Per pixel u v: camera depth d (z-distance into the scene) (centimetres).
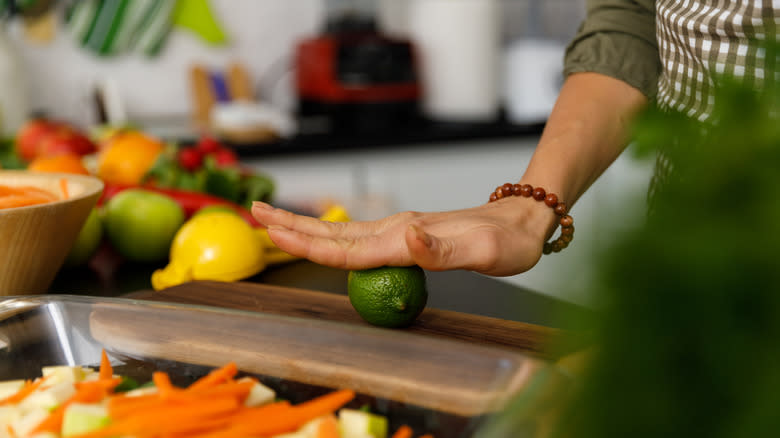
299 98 250
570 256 25
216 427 65
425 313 92
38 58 229
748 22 92
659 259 23
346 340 71
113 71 239
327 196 205
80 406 67
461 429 63
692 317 24
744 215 23
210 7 246
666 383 25
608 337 24
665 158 24
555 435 30
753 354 23
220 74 249
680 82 99
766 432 23
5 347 78
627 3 108
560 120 103
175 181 125
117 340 79
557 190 96
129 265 111
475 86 240
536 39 278
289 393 73
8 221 88
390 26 272
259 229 109
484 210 93
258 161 196
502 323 90
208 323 76
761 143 22
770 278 23
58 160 116
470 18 235
